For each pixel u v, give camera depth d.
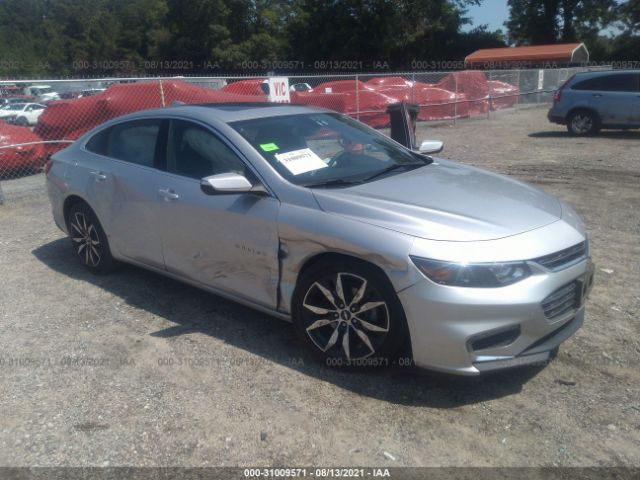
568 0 53.97
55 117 11.21
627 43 52.81
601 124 14.58
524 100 25.58
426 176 4.23
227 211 4.06
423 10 48.72
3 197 8.62
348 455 3.03
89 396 3.61
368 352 3.58
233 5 54.09
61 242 6.67
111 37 67.94
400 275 3.30
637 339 4.09
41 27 85.19
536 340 3.34
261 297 4.05
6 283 5.46
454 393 3.52
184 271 4.54
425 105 18.16
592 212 7.32
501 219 3.52
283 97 11.57
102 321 4.60
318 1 49.16
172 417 3.38
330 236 3.55
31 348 4.21
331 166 4.23
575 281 3.54
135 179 4.75
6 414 3.46
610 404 3.38
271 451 3.08
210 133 4.38
